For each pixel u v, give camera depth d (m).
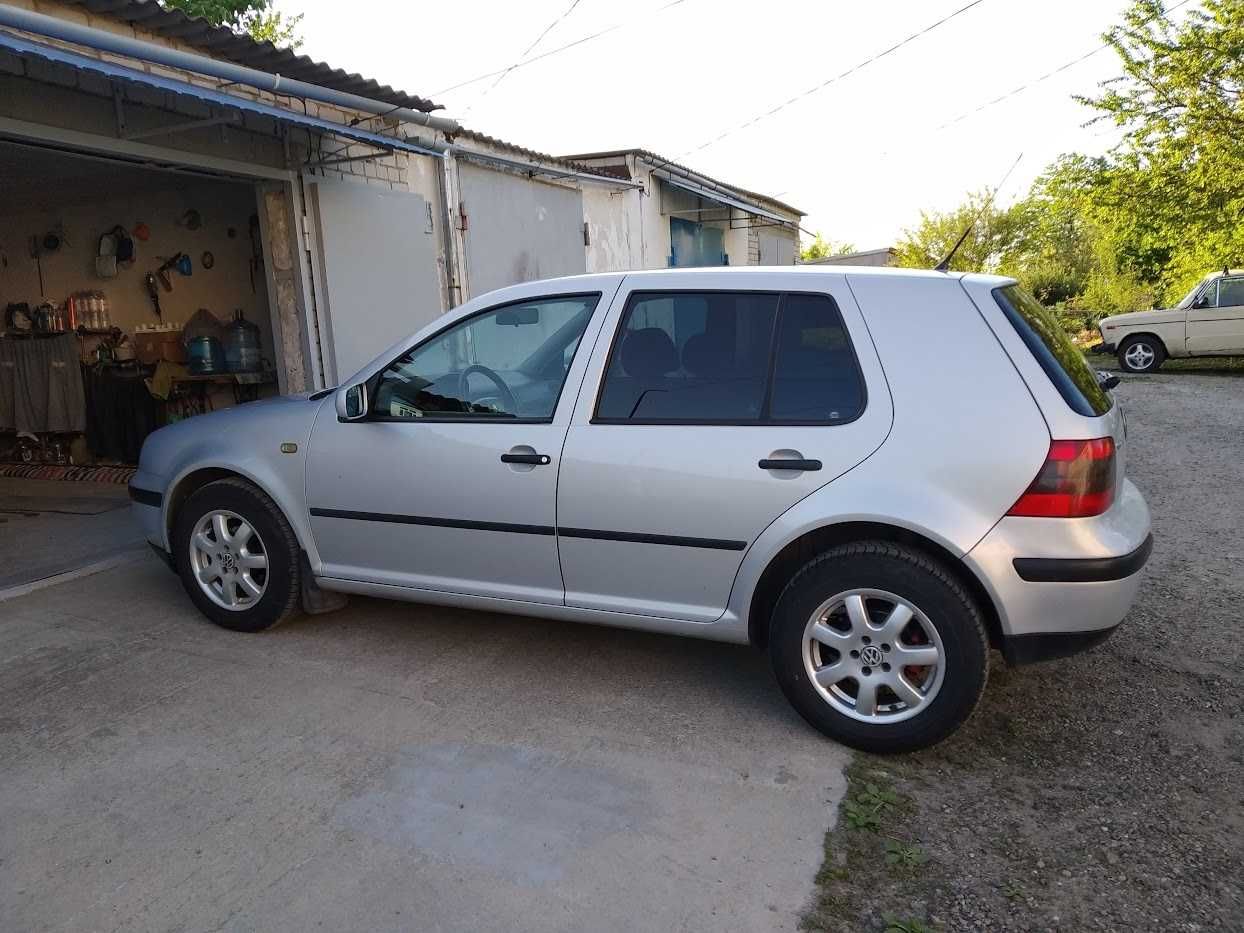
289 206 7.18
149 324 9.23
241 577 4.22
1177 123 17.61
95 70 4.42
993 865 2.60
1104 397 3.33
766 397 3.26
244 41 6.03
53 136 5.43
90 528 6.55
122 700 3.60
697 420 3.32
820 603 3.15
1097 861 2.62
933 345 3.10
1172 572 5.13
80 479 8.82
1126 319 17.12
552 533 3.53
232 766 3.11
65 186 8.15
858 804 2.87
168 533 4.43
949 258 3.57
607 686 3.72
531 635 4.27
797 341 3.27
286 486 4.05
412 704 3.56
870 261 32.91
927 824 2.79
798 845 2.67
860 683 3.14
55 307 9.51
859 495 3.04
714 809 2.85
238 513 4.16
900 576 3.02
